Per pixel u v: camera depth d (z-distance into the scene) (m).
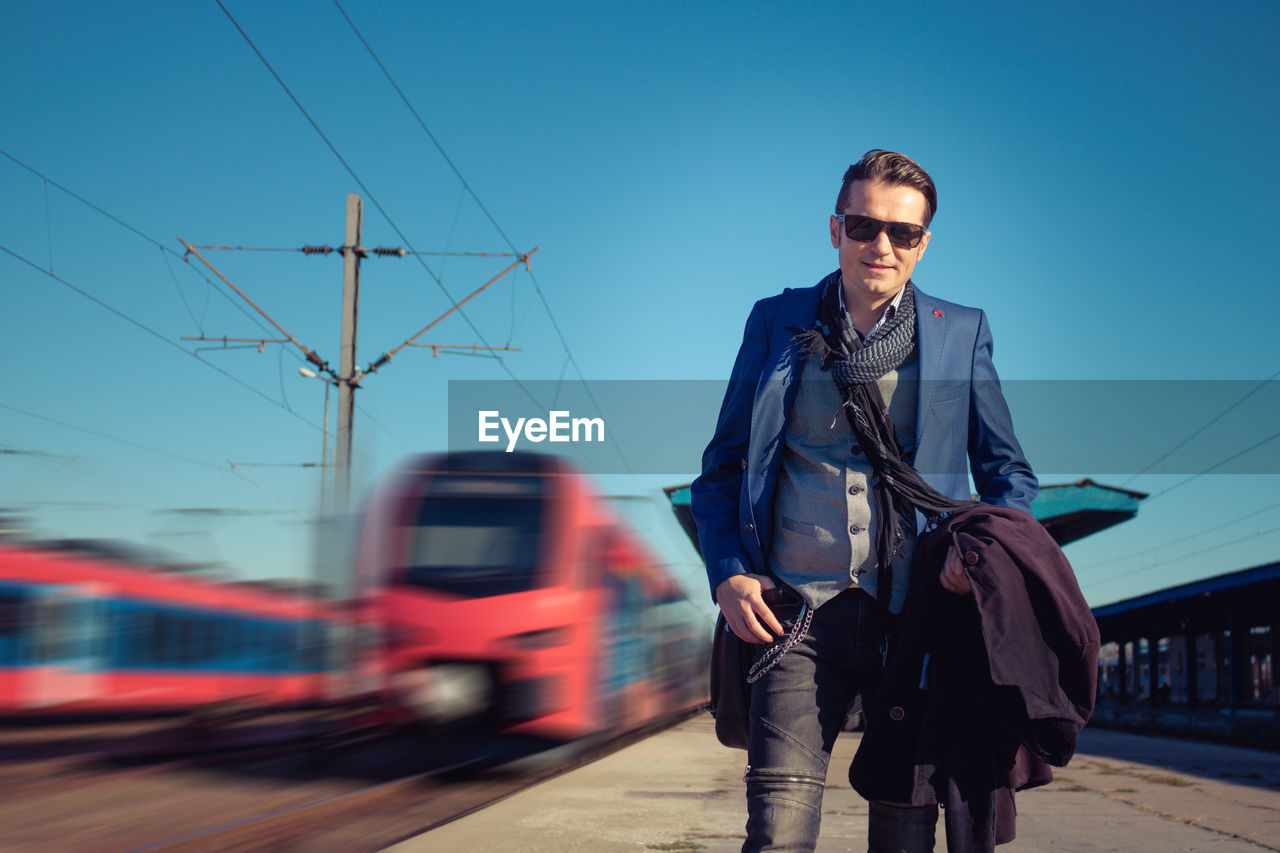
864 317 2.17
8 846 4.77
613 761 10.15
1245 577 31.08
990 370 2.21
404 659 9.28
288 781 7.23
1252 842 4.99
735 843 4.83
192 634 11.30
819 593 2.03
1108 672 75.69
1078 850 4.70
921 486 2.05
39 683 9.97
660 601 13.75
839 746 11.37
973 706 1.91
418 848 4.64
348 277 16.19
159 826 5.36
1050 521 22.72
